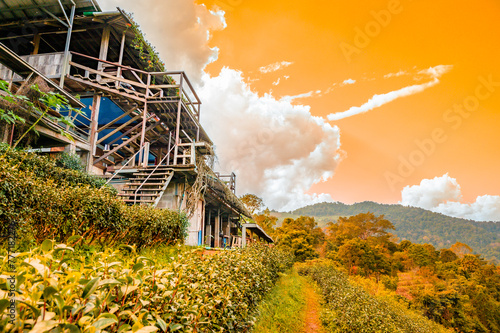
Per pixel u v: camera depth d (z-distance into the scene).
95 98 12.91
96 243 5.77
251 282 5.87
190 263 3.62
